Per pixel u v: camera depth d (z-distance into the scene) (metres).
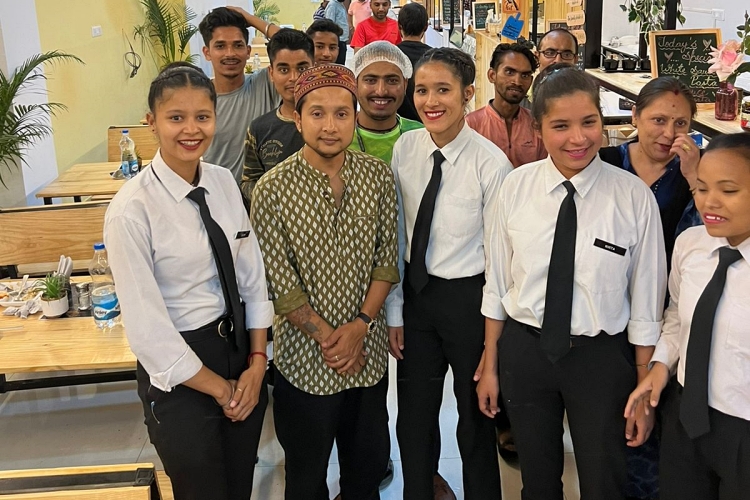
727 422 1.71
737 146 1.60
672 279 1.93
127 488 1.43
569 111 1.82
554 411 2.06
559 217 1.91
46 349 2.49
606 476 2.00
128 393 3.52
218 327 1.92
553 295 1.91
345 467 2.38
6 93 4.10
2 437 3.16
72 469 1.49
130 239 1.75
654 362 1.94
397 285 2.33
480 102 6.70
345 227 2.09
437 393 2.40
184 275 1.85
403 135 2.32
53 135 5.43
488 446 2.36
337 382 2.14
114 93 7.14
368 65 2.51
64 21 5.81
